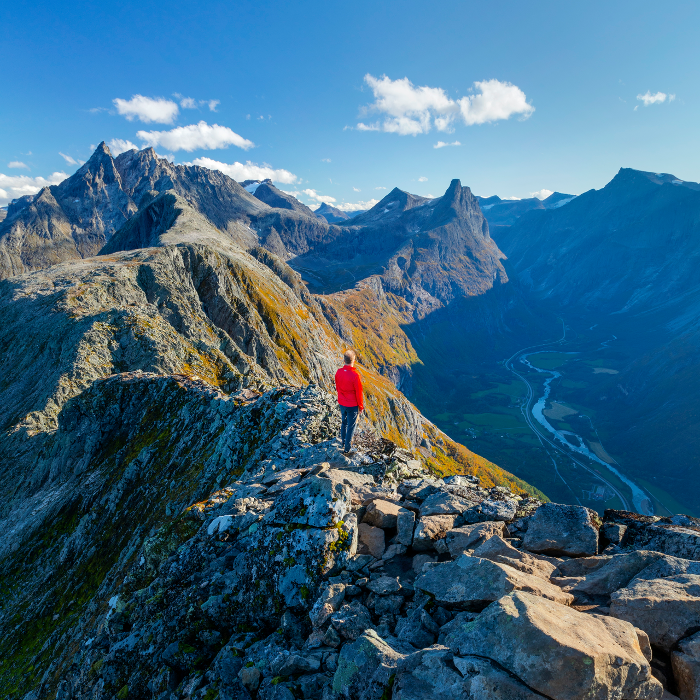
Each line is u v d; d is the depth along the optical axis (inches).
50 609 1461.6
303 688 304.2
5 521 2182.6
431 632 307.6
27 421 2728.8
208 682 384.2
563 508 411.2
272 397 1270.9
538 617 248.8
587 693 217.6
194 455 1621.6
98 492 1893.5
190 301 4845.0
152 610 525.3
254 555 446.6
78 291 4060.0
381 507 457.1
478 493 497.4
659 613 269.6
